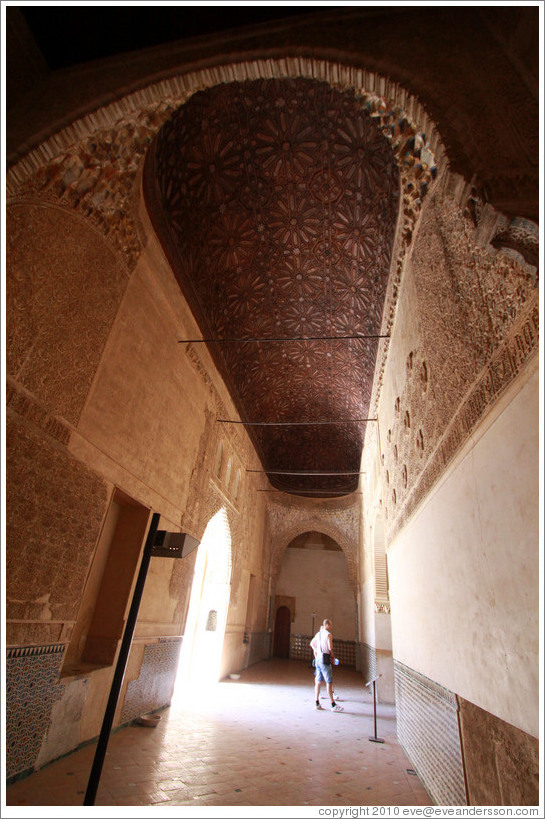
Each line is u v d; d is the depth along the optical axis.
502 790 1.64
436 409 2.76
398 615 4.24
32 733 2.58
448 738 2.39
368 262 5.27
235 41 2.43
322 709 5.75
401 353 4.16
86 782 2.53
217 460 6.71
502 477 1.71
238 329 6.73
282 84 3.94
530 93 2.00
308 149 4.48
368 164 4.37
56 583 2.82
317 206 5.04
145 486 4.11
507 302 1.70
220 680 7.32
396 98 2.24
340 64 2.30
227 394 7.29
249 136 4.41
